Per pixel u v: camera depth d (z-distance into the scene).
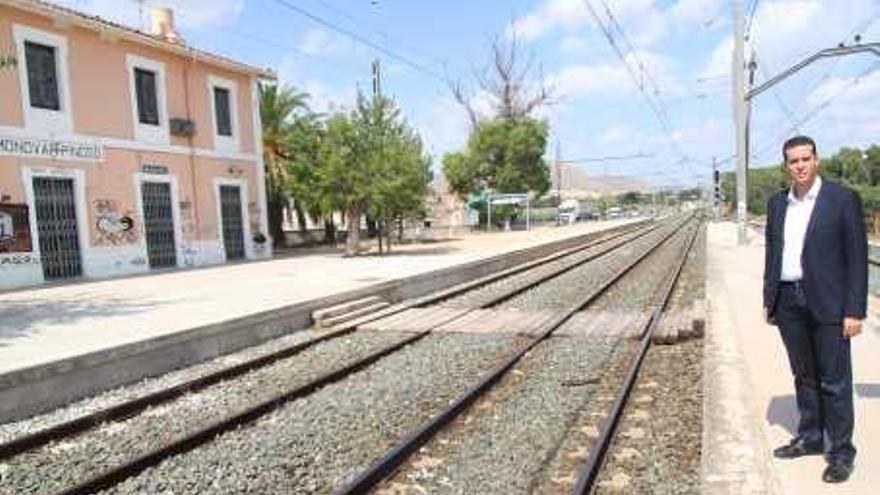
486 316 16.39
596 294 19.20
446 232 63.12
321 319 15.71
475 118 69.62
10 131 22.55
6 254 22.11
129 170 26.89
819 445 6.15
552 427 8.40
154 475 7.26
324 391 10.33
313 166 33.75
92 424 9.07
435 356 12.42
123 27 26.66
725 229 59.78
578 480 6.51
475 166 66.81
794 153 5.66
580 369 11.15
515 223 73.25
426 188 35.06
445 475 7.04
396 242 48.12
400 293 20.06
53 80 24.28
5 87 22.50
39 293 20.22
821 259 5.63
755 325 12.80
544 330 14.16
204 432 8.28
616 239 50.16
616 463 7.23
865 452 6.19
